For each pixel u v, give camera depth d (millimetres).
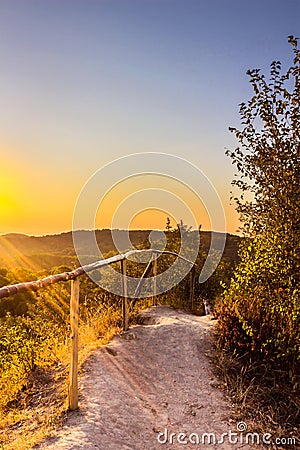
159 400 5340
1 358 6578
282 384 5895
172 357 6500
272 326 6441
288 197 4824
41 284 3844
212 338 7141
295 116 4785
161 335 7133
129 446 4227
